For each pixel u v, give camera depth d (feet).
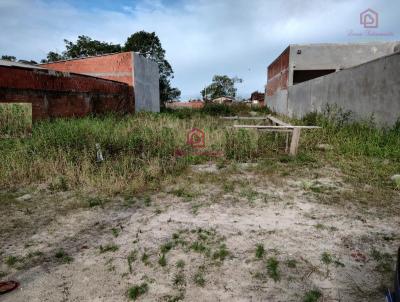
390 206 12.84
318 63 63.41
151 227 11.39
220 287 7.93
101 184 16.07
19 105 27.55
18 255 9.68
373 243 9.88
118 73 55.57
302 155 22.25
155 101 72.18
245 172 18.60
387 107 26.96
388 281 7.98
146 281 8.25
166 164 19.99
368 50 61.87
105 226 11.58
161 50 120.37
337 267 8.64
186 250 9.72
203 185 16.21
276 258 9.14
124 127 29.43
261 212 12.52
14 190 15.80
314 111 45.34
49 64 59.62
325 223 11.37
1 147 22.26
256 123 39.68
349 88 34.68
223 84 217.97
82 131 24.98
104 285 8.13
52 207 13.56
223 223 11.57
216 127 35.35
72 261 9.27
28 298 7.69
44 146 21.33
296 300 7.41
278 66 79.46
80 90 38.19
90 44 111.34
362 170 18.12
